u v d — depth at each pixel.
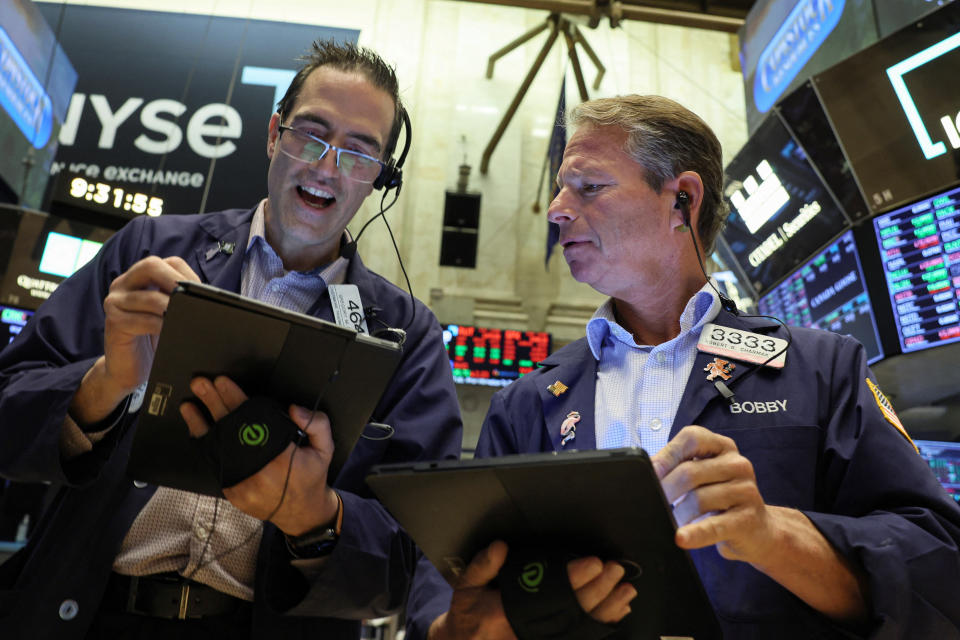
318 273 1.51
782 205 3.59
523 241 7.15
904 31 2.83
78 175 4.18
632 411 1.38
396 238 6.98
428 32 7.67
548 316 6.93
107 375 1.13
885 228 2.99
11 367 1.28
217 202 6.54
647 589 0.92
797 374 1.31
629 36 7.66
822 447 1.23
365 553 1.16
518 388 1.51
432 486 0.85
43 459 1.15
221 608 1.23
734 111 7.36
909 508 1.12
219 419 0.97
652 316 1.54
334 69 1.53
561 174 1.53
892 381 3.04
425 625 1.18
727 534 0.90
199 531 1.24
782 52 4.33
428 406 1.42
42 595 1.15
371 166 1.50
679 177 1.48
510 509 0.87
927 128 2.81
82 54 6.99
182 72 7.01
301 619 1.24
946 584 1.03
